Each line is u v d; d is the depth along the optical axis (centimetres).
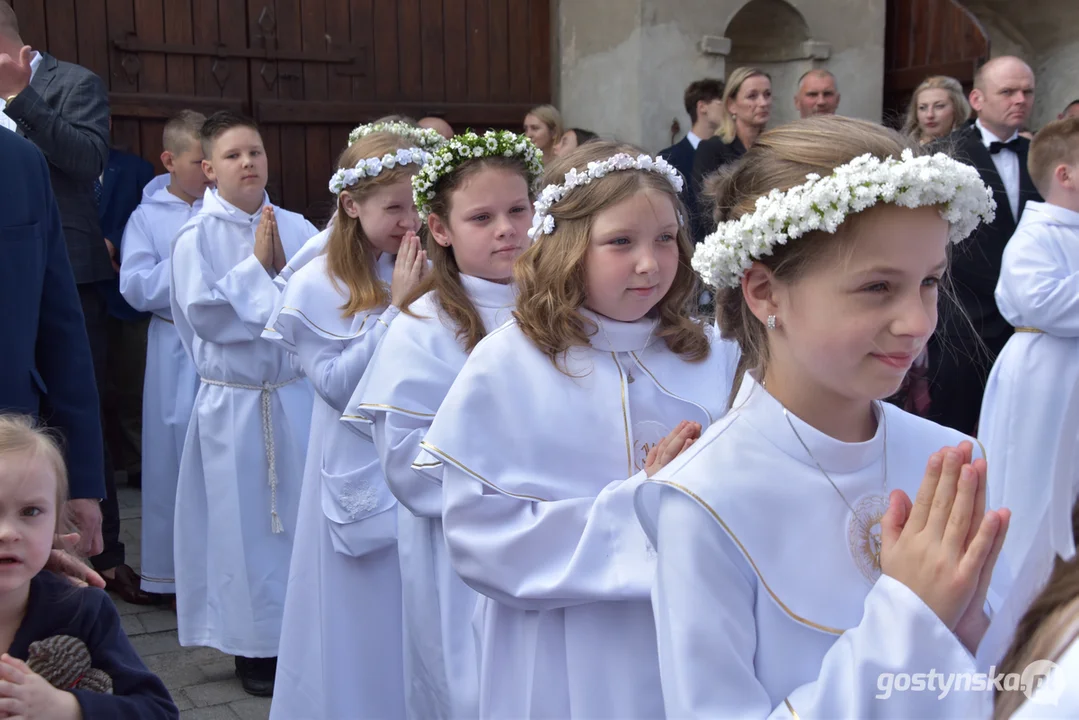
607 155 218
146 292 494
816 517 147
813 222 137
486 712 210
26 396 246
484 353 214
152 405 487
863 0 744
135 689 185
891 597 132
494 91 745
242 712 378
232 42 675
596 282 211
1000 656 118
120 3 647
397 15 714
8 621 179
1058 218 422
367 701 321
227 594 403
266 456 410
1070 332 409
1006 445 426
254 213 449
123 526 574
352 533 314
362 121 712
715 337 233
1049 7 848
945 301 455
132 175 624
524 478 204
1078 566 109
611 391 211
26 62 464
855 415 154
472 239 263
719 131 573
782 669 144
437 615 268
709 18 699
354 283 329
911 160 136
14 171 249
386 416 261
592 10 714
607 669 195
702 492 146
